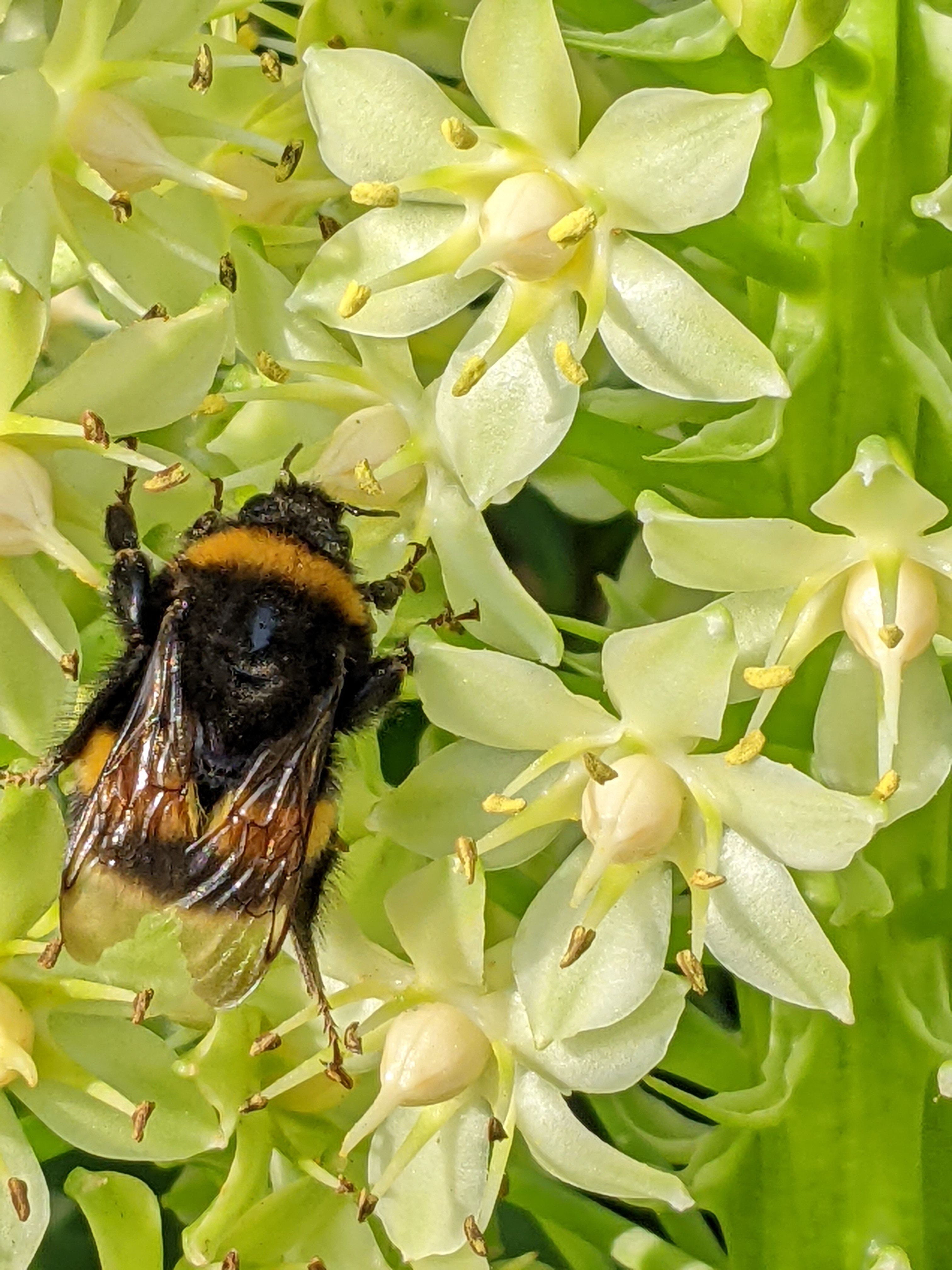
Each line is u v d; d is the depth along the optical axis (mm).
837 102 101
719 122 98
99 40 105
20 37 111
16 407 106
